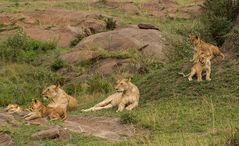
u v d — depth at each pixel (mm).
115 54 28547
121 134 14359
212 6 24281
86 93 24234
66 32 34750
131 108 17250
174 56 23516
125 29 32938
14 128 14312
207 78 17891
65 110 16141
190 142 12570
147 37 31797
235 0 23047
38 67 29328
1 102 23328
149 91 18641
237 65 18375
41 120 15250
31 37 34344
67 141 13469
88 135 13977
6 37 34375
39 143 13305
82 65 28766
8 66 29000
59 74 27797
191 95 17406
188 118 15266
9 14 38406
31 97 24344
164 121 15203
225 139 12438
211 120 14938
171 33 29250
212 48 18453
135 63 26766
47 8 40406
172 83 18531
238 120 14773
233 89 17156
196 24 25109
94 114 16734
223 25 21688
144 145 12844
